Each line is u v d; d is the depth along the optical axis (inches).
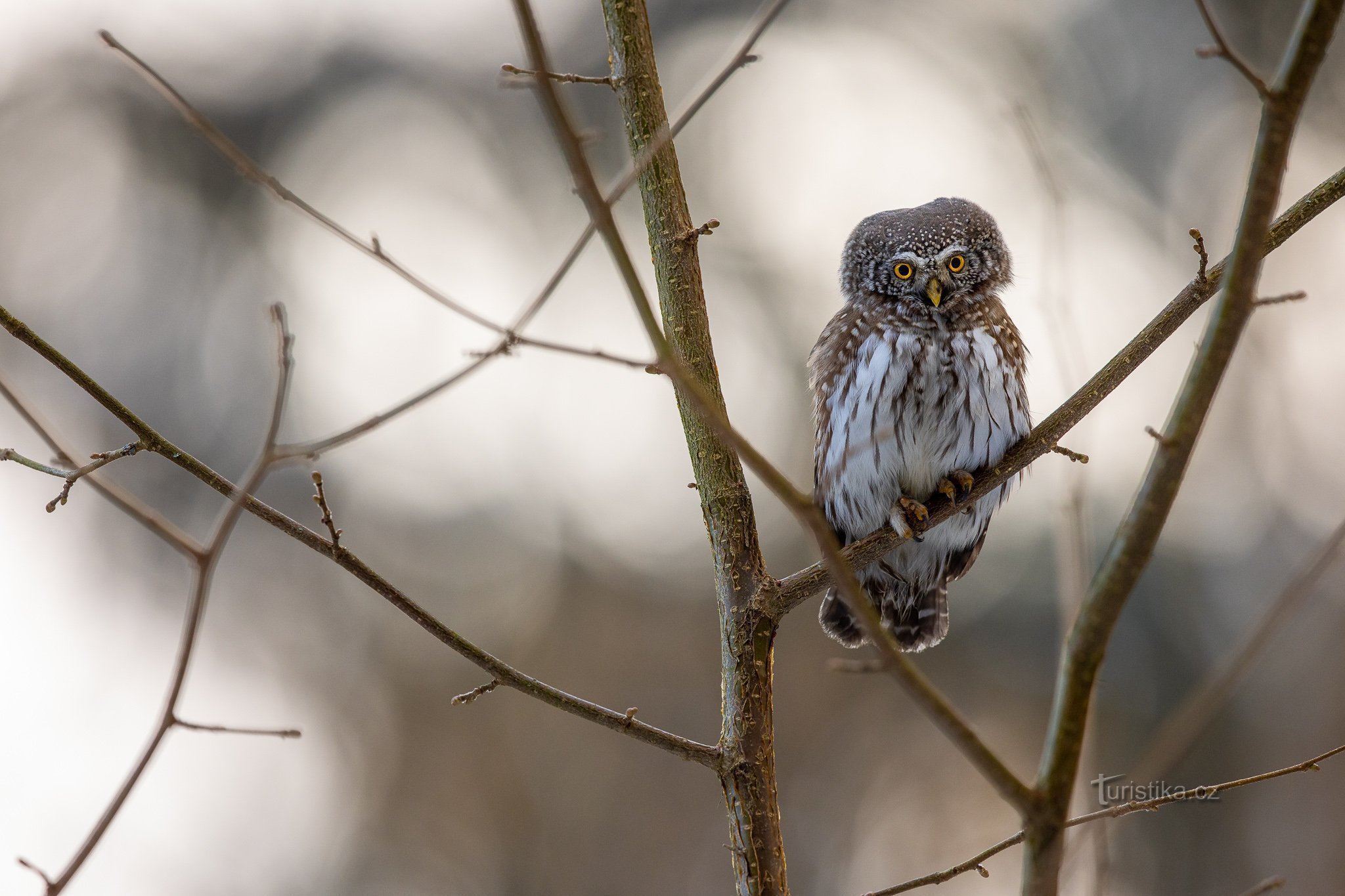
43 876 157.6
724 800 220.8
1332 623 592.1
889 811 635.5
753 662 223.0
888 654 143.8
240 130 882.1
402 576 732.0
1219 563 660.1
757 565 227.0
